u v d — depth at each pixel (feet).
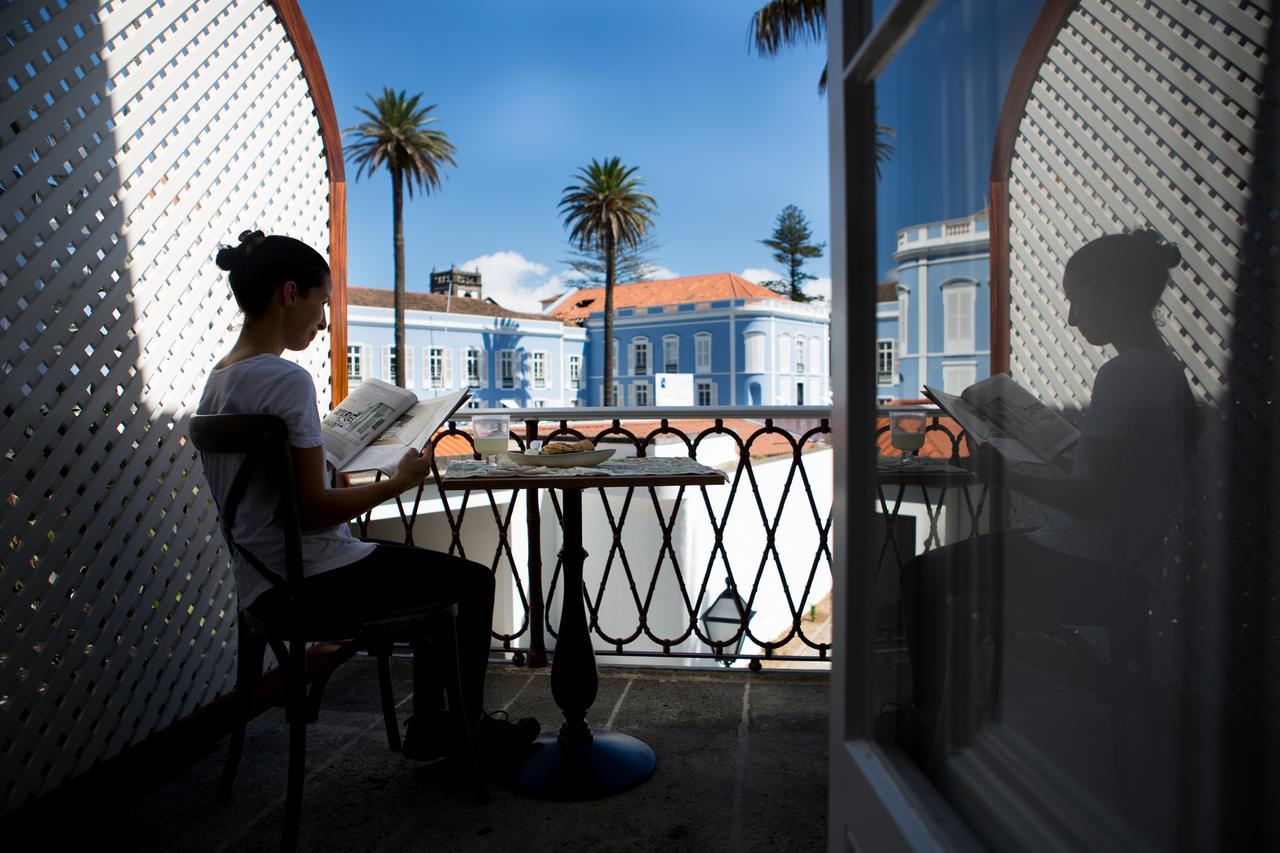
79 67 6.97
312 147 10.55
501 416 8.22
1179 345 2.15
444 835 6.34
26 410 6.37
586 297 164.86
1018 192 2.92
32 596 6.42
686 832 6.35
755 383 131.44
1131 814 2.38
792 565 33.91
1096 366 2.53
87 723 6.86
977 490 3.40
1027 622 2.95
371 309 115.34
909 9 3.04
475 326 127.95
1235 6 1.87
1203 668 2.08
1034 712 2.89
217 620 8.53
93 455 6.98
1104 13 2.35
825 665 10.11
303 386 5.94
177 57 8.02
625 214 122.62
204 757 7.82
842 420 3.69
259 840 6.31
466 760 6.74
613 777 7.07
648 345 140.77
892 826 3.12
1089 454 2.57
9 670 6.24
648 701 9.07
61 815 6.47
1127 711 2.39
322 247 10.81
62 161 6.75
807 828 6.39
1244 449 1.92
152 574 7.63
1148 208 2.23
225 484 6.06
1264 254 1.83
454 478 6.48
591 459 7.25
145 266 7.62
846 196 3.61
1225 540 1.99
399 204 104.01
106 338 7.16
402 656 10.68
